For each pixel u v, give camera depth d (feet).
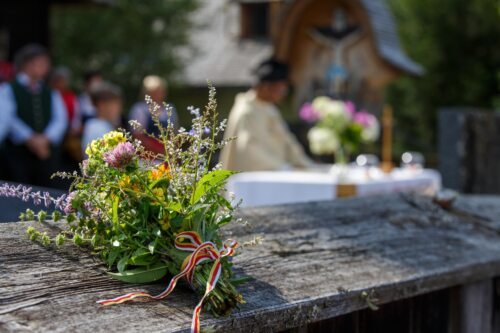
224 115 67.00
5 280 5.28
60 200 6.07
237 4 69.05
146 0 64.80
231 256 6.14
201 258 5.65
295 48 47.65
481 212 10.36
